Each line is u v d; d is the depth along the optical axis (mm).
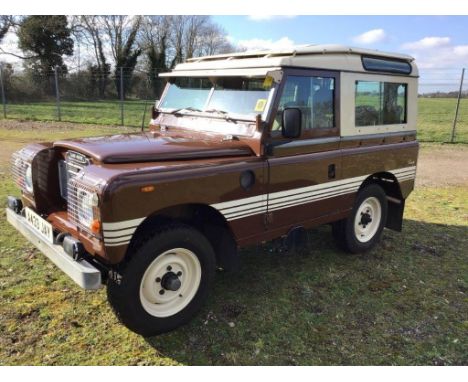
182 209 3779
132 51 45375
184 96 4820
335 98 4535
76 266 3209
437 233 6410
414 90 5625
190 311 3709
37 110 24969
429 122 23328
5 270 4598
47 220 3836
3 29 38344
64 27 40875
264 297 4328
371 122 5066
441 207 7859
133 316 3371
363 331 3824
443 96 20281
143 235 3395
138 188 3105
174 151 3629
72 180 3432
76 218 3459
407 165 5680
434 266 5234
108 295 3398
